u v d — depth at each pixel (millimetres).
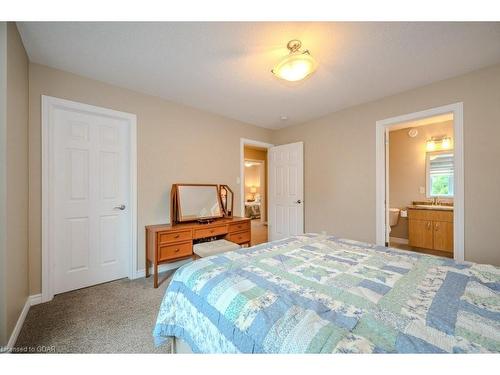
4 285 1350
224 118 3525
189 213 2928
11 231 1460
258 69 2129
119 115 2479
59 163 2186
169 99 2859
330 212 3404
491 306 842
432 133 3957
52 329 1622
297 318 759
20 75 1663
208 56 1915
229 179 3582
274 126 4094
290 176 3943
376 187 2891
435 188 3922
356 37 1665
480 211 2135
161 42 1726
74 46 1769
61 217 2199
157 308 1923
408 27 1557
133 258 2570
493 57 1935
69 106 2162
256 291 956
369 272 1183
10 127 1441
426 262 1331
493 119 2064
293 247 1664
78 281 2293
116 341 1499
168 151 2883
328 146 3436
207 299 985
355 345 636
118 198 2570
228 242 2719
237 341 783
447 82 2311
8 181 1403
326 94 2701
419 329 702
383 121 2812
